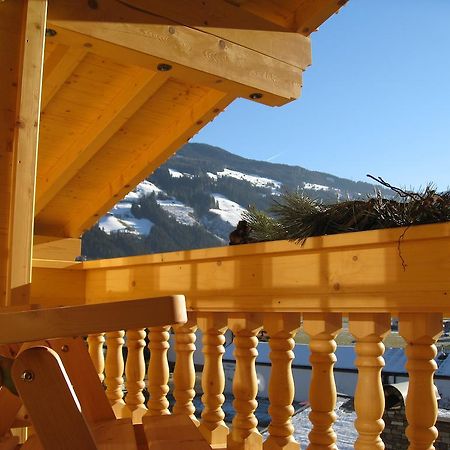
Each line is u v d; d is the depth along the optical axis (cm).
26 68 288
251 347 261
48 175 549
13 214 278
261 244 244
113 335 355
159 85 438
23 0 300
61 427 116
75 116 485
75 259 619
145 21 347
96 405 192
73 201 593
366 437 204
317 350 225
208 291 273
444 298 185
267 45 407
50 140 511
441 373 646
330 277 218
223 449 264
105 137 490
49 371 117
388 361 627
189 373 296
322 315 224
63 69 419
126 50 344
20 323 112
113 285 351
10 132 293
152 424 176
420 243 191
